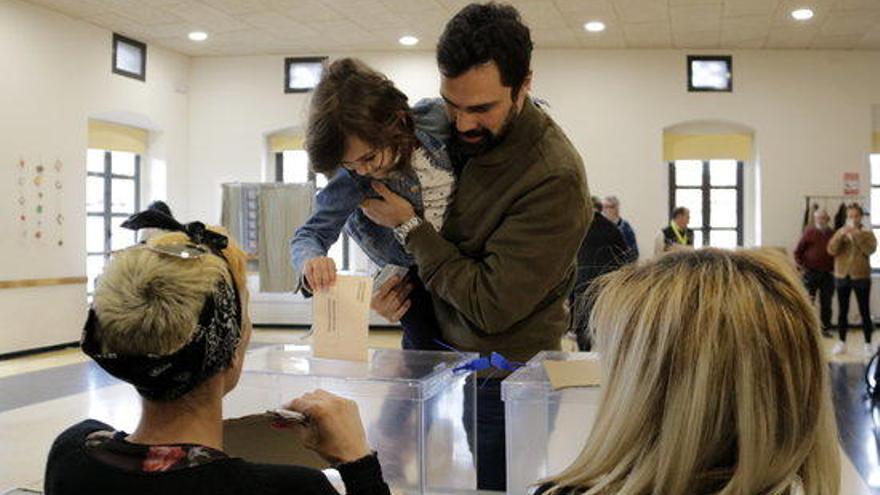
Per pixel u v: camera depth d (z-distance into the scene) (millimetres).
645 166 9203
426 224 1501
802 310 680
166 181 9375
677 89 9172
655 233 9195
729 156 9328
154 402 846
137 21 8062
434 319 1691
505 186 1477
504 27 1316
